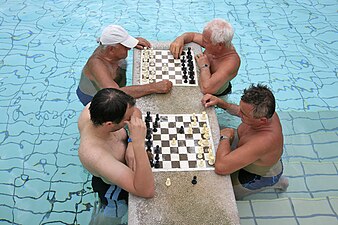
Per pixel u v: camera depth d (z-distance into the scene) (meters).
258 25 5.82
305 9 6.24
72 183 3.53
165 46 4.24
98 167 2.64
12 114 4.20
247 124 2.99
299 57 5.26
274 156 2.98
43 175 3.59
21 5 5.91
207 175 2.82
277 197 3.21
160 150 3.00
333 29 5.80
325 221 2.90
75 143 3.93
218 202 2.63
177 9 6.07
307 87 4.79
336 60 5.25
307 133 4.08
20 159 3.73
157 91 3.53
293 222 2.89
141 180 2.52
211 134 3.18
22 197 3.39
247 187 3.16
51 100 4.39
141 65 3.90
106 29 3.60
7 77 4.64
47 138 3.96
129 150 2.91
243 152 2.80
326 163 3.65
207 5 6.22
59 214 3.25
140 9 6.01
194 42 4.31
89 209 3.29
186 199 2.64
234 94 4.59
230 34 3.66
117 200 2.99
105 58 3.73
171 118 3.31
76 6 5.98
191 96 3.56
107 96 2.54
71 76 4.72
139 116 3.18
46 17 5.70
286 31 5.73
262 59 5.19
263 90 2.89
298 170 3.55
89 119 2.89
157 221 2.49
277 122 3.03
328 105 4.52
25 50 5.06
